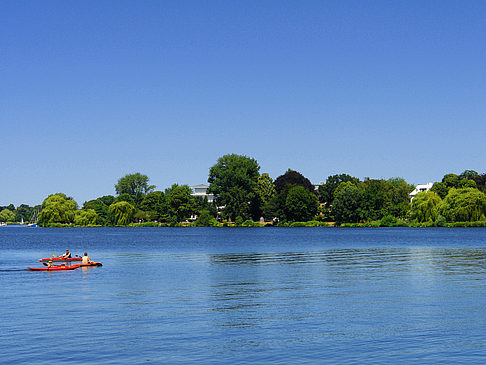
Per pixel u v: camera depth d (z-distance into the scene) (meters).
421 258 69.38
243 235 146.25
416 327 27.45
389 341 24.80
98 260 68.81
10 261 70.44
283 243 107.06
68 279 48.03
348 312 31.39
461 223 167.12
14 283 45.31
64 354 23.11
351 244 102.25
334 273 51.66
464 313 30.91
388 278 47.34
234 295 37.91
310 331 26.80
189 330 27.11
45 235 159.12
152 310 32.31
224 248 92.75
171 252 83.56
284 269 55.72
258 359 22.28
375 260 66.50
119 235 153.50
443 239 117.75
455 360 21.88
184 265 61.00
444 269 55.00
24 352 23.41
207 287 42.06
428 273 51.25
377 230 173.50
